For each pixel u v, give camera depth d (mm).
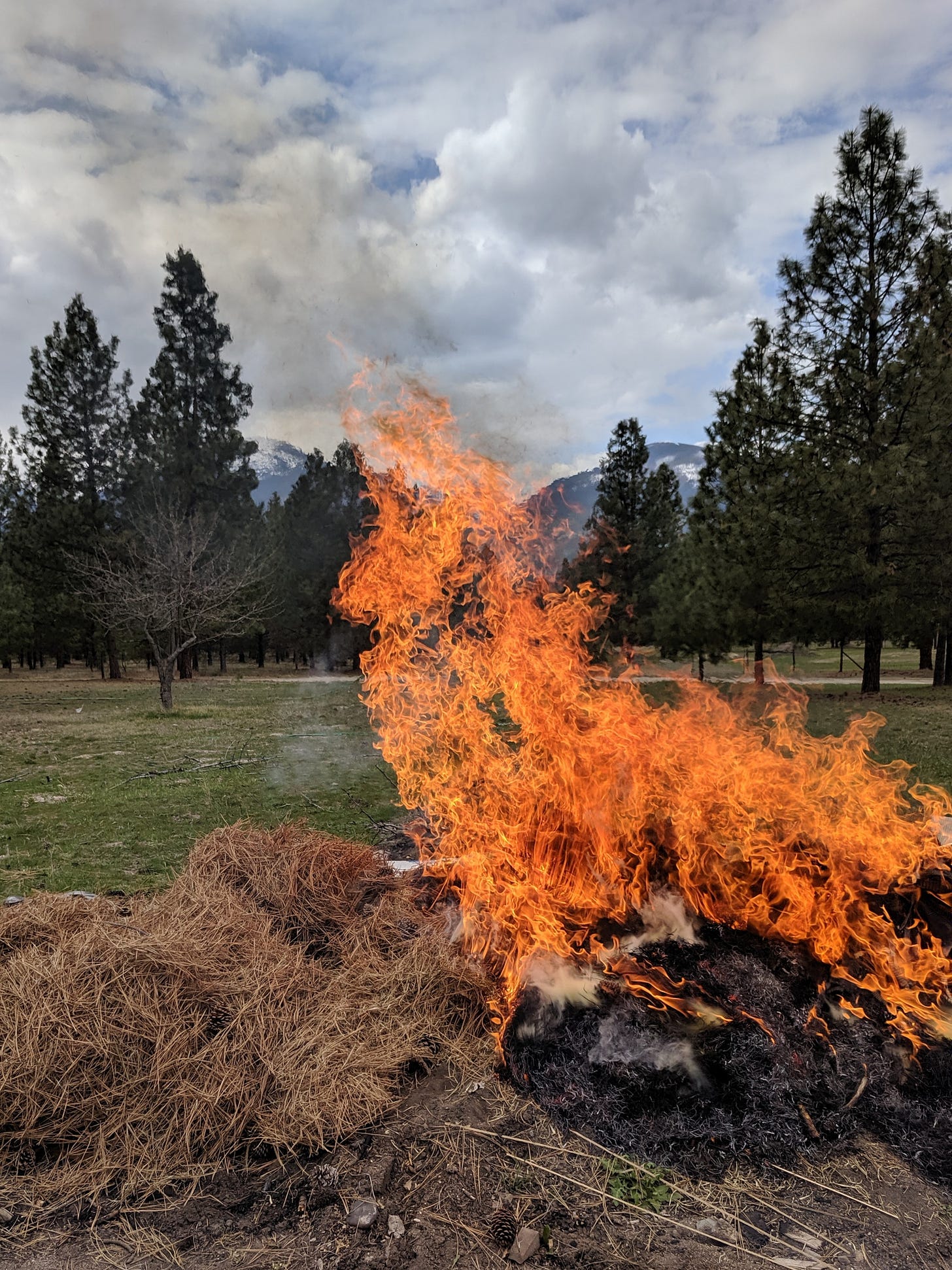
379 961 3834
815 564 17406
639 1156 2686
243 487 31891
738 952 3531
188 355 32594
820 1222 2406
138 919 3768
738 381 19344
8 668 43531
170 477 29625
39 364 28594
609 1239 2334
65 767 10516
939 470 15586
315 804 8000
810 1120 2795
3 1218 2449
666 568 27922
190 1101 2809
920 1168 2635
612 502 29031
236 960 3506
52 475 28516
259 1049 3035
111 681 31141
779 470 18188
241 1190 2562
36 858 6172
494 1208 2459
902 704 16609
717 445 20609
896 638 18422
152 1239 2361
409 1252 2293
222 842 4551
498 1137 2791
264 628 30969
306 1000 3375
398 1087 3074
